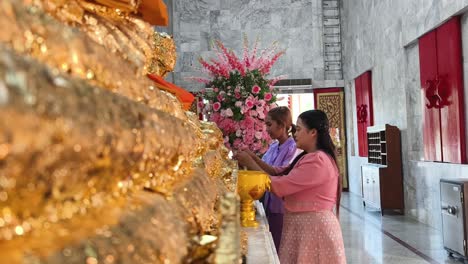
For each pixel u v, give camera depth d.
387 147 9.44
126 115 0.51
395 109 9.76
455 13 6.91
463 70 7.01
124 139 0.48
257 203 3.40
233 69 3.98
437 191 7.77
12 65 0.32
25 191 0.36
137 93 0.68
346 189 14.11
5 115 0.31
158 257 0.48
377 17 10.77
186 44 13.98
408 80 9.15
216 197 1.08
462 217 5.54
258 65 4.09
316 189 2.80
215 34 14.05
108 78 0.58
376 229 7.91
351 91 13.74
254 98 3.88
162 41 1.37
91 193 0.47
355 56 12.86
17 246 0.35
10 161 0.32
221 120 3.88
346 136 14.06
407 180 9.20
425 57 8.08
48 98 0.35
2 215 0.36
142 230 0.49
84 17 0.66
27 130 0.32
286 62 14.10
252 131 3.88
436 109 7.70
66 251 0.36
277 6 14.15
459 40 7.02
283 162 3.70
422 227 7.97
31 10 0.46
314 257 2.79
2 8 0.40
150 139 0.57
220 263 0.61
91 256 0.38
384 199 9.44
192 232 0.68
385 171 9.45
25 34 0.43
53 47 0.47
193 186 0.85
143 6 1.02
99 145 0.43
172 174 0.79
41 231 0.39
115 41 0.69
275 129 3.81
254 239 2.00
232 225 0.64
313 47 14.13
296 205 2.84
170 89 1.23
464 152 6.93
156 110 0.68
